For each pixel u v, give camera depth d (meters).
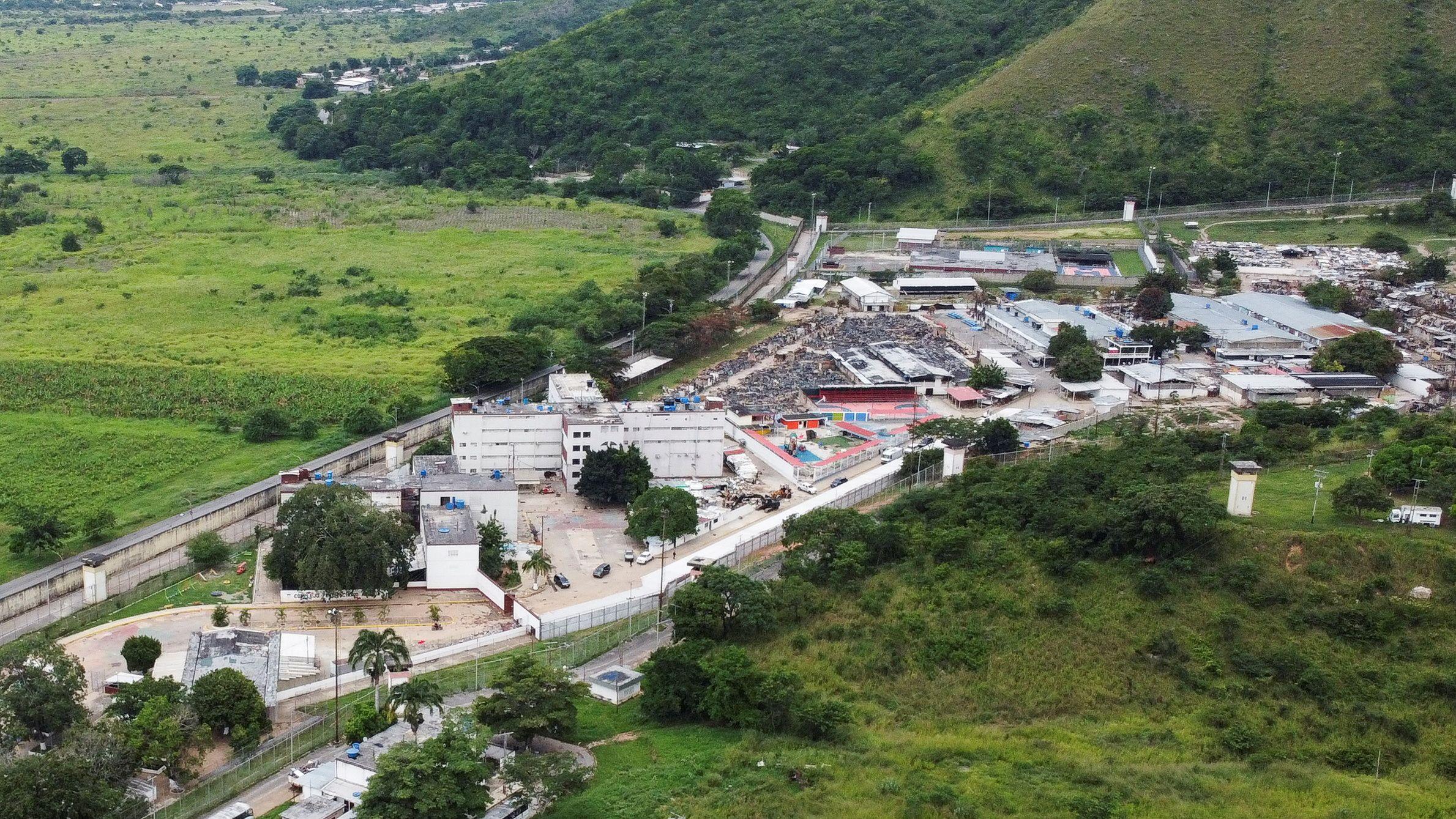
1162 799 196.88
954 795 196.75
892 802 195.75
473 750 191.88
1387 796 198.38
